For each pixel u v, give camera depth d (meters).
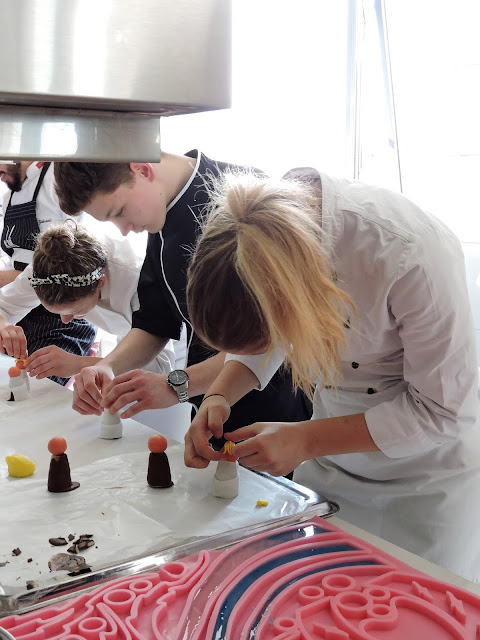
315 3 2.62
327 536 1.01
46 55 0.45
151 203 1.48
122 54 0.48
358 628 0.80
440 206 2.51
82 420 1.51
